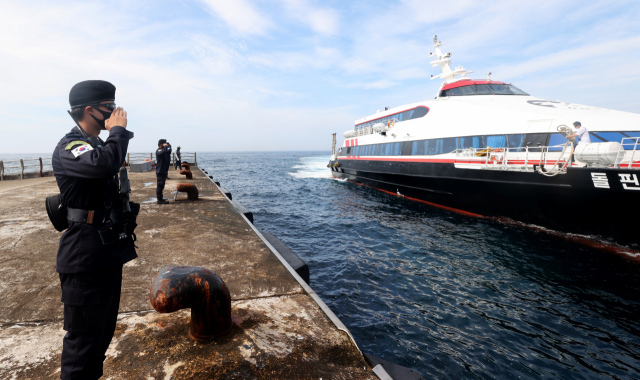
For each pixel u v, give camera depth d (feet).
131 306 8.52
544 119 35.63
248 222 19.75
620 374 13.98
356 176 84.48
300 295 9.56
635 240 28.43
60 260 4.36
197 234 16.16
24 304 8.47
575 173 30.07
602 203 29.37
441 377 13.61
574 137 29.73
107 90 4.75
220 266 11.73
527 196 36.58
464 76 59.67
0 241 14.19
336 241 34.35
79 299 4.37
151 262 11.93
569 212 32.99
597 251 29.84
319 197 66.74
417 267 26.48
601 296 21.33
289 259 13.33
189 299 6.37
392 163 60.29
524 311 19.34
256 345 6.78
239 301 8.93
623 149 27.45
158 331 7.23
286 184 93.15
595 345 16.07
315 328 7.70
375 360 6.84
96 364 4.67
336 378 6.01
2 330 7.19
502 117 40.32
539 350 15.61
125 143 4.66
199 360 6.15
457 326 17.62
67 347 4.45
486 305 20.07
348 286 22.61
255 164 238.89
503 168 36.78
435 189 50.44
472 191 43.45
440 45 63.77
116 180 4.93
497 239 34.17
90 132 4.88
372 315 18.65
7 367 5.91
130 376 5.66
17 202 24.45
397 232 37.91
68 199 4.41
